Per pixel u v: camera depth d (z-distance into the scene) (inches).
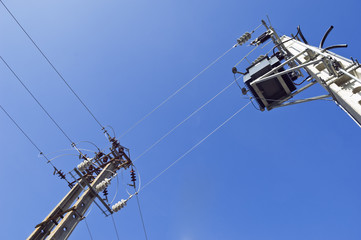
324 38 301.7
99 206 491.5
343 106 251.8
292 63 379.9
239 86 377.1
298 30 384.5
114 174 564.7
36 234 415.5
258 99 366.0
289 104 336.8
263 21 419.5
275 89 348.5
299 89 336.8
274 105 355.9
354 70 231.1
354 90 222.8
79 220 430.6
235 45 474.3
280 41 396.2
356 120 246.5
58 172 561.9
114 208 506.9
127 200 525.7
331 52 275.0
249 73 363.6
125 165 589.0
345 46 261.3
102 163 600.7
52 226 436.8
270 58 354.9
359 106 208.7
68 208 471.5
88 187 480.7
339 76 237.1
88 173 577.6
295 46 348.8
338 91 233.6
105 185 491.8
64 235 394.9
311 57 289.1
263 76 331.6
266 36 416.5
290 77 359.3
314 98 308.0
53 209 452.8
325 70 268.5
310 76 341.4
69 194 489.4
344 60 256.1
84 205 455.2
